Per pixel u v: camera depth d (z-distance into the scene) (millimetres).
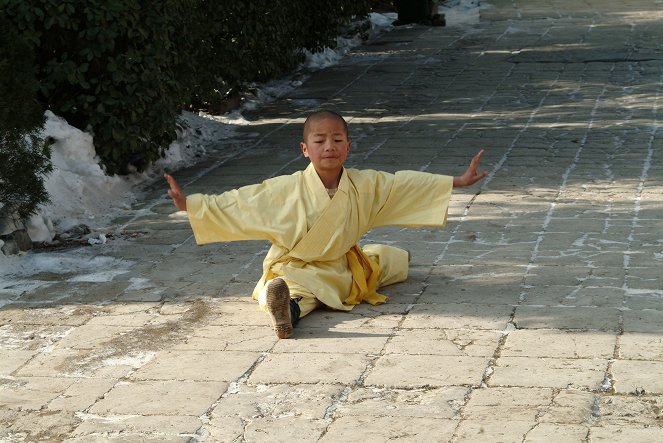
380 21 24391
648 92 15625
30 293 8102
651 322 6727
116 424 5695
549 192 10484
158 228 9977
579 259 8234
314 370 6262
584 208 9820
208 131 14172
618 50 19297
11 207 9211
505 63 18734
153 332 7113
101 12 10773
